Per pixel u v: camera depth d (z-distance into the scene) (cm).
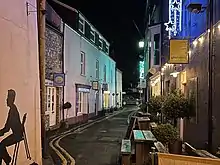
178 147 938
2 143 528
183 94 1379
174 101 1297
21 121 631
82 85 2667
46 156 1085
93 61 3238
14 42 604
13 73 593
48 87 1873
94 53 3284
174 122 1339
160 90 2297
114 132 1941
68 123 2241
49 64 1823
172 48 1159
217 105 920
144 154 784
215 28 950
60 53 2053
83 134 1828
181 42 1158
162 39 2377
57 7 2564
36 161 738
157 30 2622
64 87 2150
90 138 1645
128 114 4125
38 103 768
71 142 1492
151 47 2683
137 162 784
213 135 956
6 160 544
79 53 2606
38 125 764
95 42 3403
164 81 2142
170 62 1159
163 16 2347
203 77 1087
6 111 550
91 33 3192
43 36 1041
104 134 1830
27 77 680
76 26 2566
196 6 1055
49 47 1828
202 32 1118
